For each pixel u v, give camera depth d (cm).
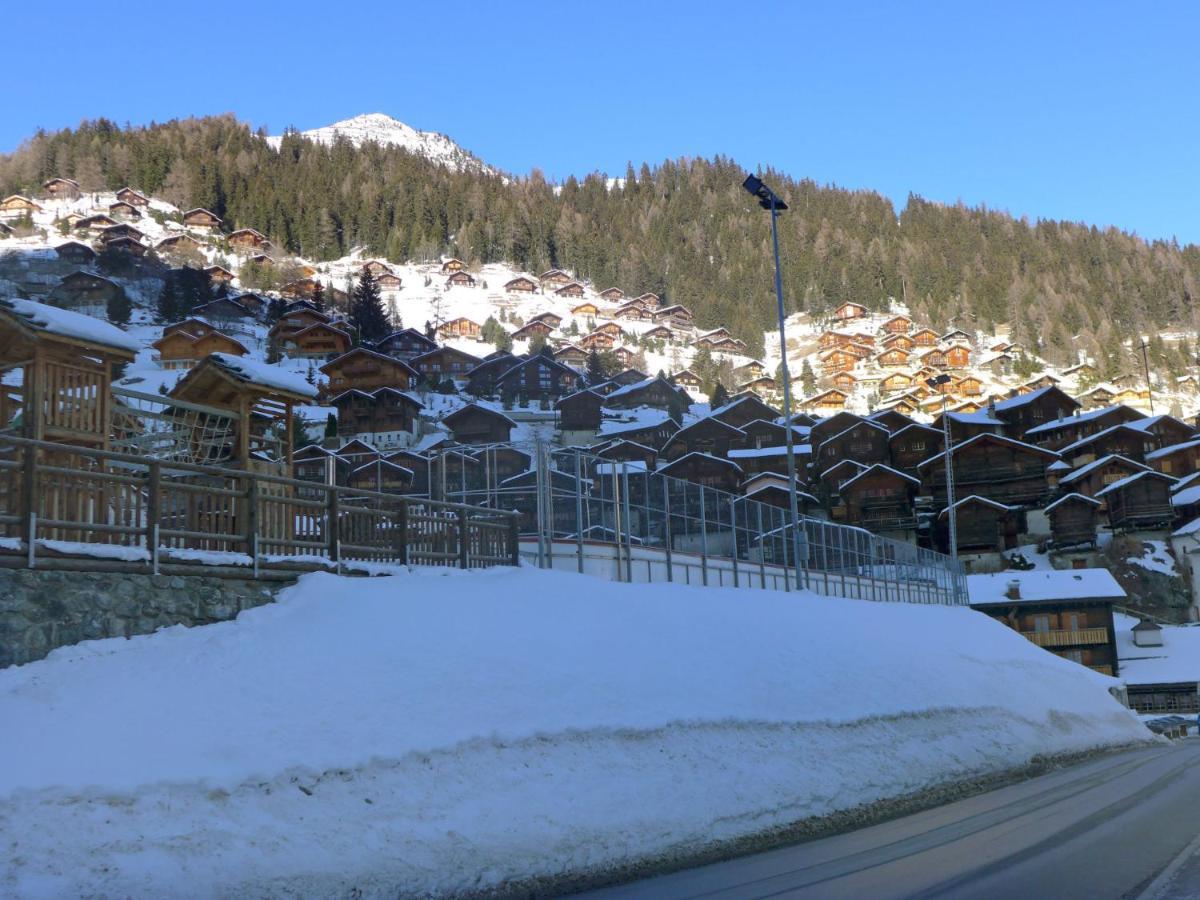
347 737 1049
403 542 1561
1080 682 3422
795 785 1448
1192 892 913
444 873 947
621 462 2194
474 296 18938
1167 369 17388
